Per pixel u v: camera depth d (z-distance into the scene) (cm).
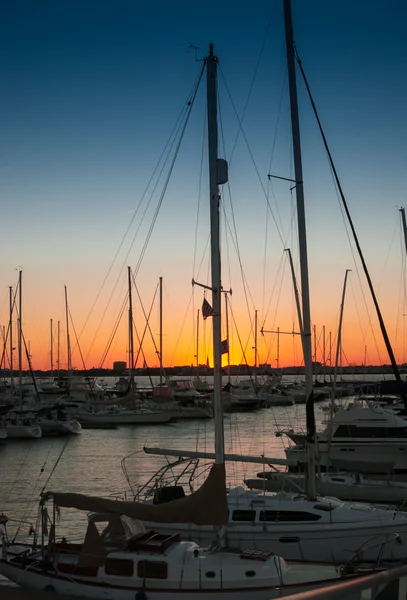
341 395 9594
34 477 3538
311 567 1462
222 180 1667
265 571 1359
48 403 6681
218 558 1406
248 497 1888
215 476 1416
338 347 4116
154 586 1348
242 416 7544
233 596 1318
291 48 2219
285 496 1950
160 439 5375
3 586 1502
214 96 1686
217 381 1555
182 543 1432
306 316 2119
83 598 1362
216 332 1603
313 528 1750
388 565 1620
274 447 4750
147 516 1395
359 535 1736
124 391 8781
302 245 2155
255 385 8838
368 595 451
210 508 1398
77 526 2345
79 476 3547
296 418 7225
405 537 1730
